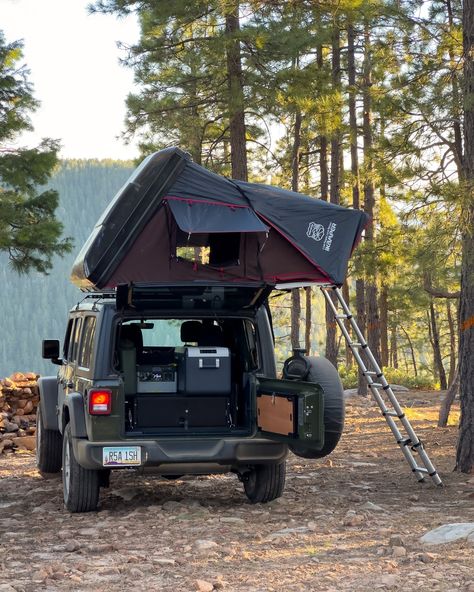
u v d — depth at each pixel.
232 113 20.33
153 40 22.44
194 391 8.39
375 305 26.78
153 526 7.61
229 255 8.88
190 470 8.31
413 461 10.54
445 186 11.28
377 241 22.66
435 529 6.77
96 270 8.46
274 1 20.52
